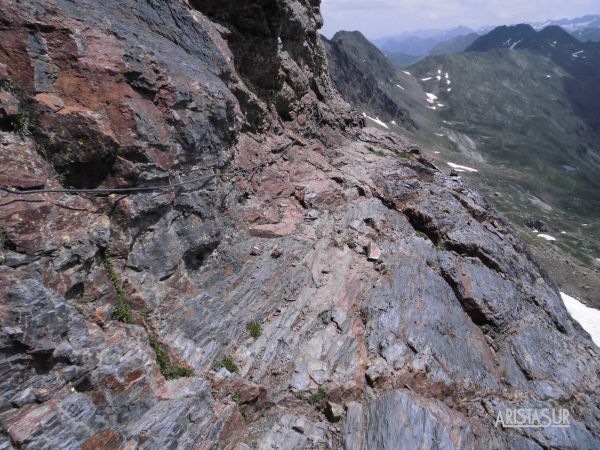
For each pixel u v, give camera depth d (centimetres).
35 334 838
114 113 1140
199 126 1396
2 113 972
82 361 910
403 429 1205
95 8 1279
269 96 2527
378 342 1489
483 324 1842
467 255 2144
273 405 1239
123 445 910
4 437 759
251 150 2047
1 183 925
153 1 1538
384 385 1360
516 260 2336
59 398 852
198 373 1166
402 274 1811
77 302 1019
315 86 3195
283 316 1473
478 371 1577
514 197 16550
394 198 2359
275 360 1332
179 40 1606
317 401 1268
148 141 1188
